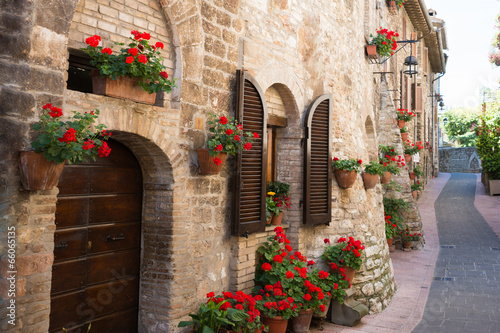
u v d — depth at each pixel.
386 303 7.45
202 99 4.67
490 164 22.17
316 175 6.68
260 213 5.49
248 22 5.39
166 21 4.32
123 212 4.35
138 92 3.75
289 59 6.21
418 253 12.20
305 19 6.59
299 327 5.74
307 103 6.66
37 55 3.07
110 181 4.20
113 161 4.22
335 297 6.27
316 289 5.61
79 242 3.89
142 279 4.49
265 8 5.70
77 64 3.78
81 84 3.92
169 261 4.36
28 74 3.01
